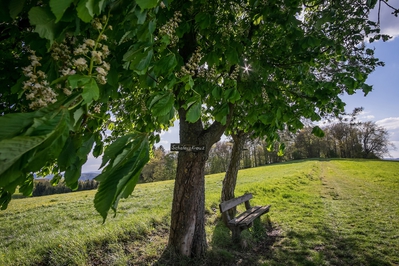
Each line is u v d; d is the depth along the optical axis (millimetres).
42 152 495
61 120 542
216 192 11688
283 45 3441
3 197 1761
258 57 3424
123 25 1083
